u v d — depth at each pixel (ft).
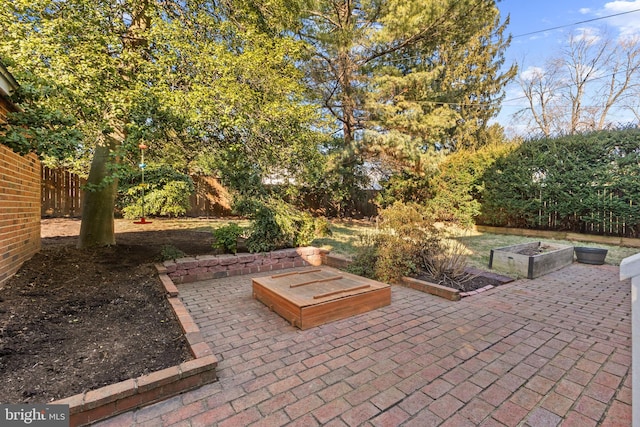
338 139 38.50
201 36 17.03
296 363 8.38
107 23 14.57
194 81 15.65
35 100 10.85
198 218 37.19
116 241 19.85
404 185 39.42
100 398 6.07
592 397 7.04
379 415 6.38
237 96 15.10
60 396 6.37
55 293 11.46
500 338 9.98
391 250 16.71
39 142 9.64
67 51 13.25
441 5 27.43
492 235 32.96
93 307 10.94
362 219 45.14
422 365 8.32
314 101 34.50
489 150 36.01
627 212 25.93
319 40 31.12
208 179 38.68
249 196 19.81
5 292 10.65
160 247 19.53
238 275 17.83
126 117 15.11
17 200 12.39
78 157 18.92
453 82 53.16
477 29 32.07
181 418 6.23
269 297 12.37
